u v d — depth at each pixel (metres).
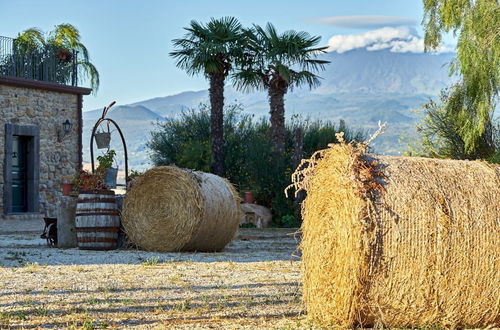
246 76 25.70
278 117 25.50
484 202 6.57
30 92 23.92
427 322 6.54
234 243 16.73
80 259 12.42
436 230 6.41
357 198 6.37
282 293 8.43
